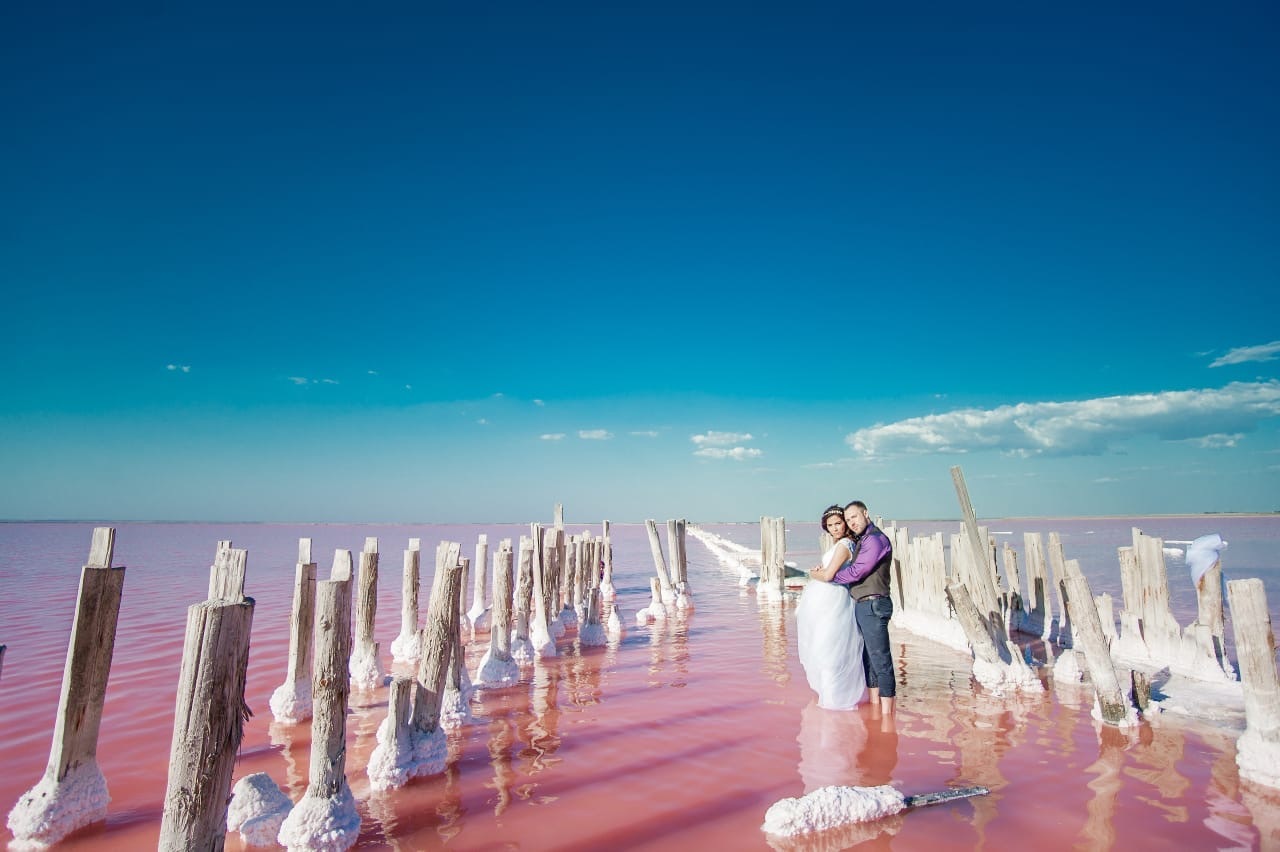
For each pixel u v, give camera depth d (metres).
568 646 10.14
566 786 4.85
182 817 3.18
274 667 8.41
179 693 3.25
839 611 6.60
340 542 41.28
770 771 5.06
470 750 5.62
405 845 4.03
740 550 32.09
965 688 7.20
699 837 4.07
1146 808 4.32
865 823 4.18
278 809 4.21
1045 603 9.46
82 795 4.21
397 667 8.97
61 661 8.38
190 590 15.37
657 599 12.91
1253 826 4.07
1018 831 4.05
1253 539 31.08
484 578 12.22
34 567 20.92
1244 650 4.81
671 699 7.08
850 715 6.38
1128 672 6.91
